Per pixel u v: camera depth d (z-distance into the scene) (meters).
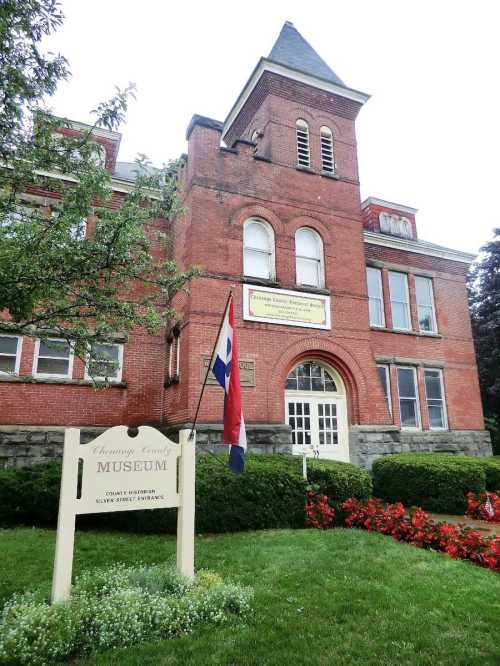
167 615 4.50
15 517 8.68
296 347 13.52
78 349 8.00
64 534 4.82
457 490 10.98
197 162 13.59
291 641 4.27
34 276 6.09
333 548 7.27
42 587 5.39
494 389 24.03
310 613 4.89
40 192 12.63
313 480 9.59
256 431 12.23
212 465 8.87
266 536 8.01
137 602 4.59
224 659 3.95
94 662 3.91
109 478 5.21
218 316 12.68
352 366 14.21
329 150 16.16
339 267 14.94
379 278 17.97
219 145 14.04
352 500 9.28
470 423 18.05
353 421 13.98
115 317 7.96
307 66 16.98
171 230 15.02
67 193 7.18
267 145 15.21
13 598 5.00
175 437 12.20
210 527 8.29
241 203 13.88
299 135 15.78
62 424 12.86
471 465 11.39
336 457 13.73
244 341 12.83
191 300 12.45
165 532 8.15
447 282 19.31
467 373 18.61
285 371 13.29
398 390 17.17
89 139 7.30
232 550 7.10
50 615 4.30
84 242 6.84
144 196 7.81
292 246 14.37
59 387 13.02
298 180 15.05
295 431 13.53
